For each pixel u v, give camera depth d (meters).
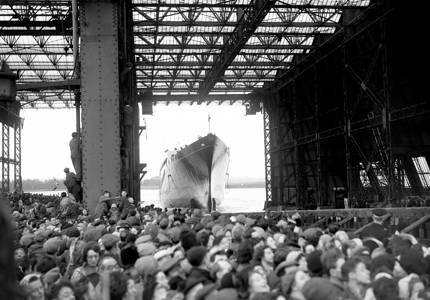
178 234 9.60
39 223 15.05
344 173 39.56
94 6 18.28
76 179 19.83
